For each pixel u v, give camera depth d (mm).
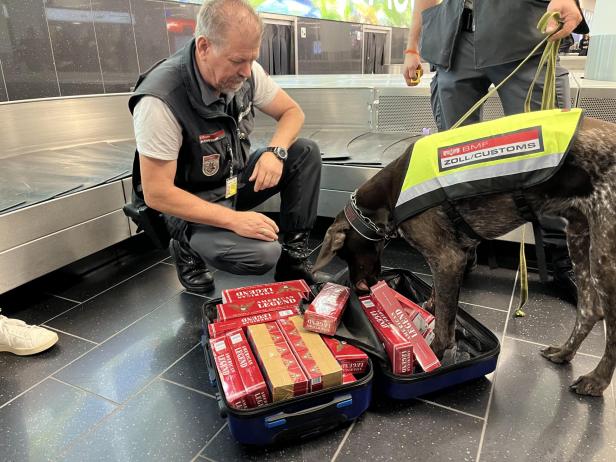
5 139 2691
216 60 1435
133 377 1558
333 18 6680
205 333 1579
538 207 1310
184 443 1283
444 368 1348
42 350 1684
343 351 1350
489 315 1847
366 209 1530
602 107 2459
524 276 1594
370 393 1312
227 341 1391
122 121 3244
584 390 1396
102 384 1527
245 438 1198
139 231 2350
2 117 2660
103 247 2205
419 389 1350
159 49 3799
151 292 2117
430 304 1690
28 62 2875
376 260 1601
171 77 1536
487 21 1745
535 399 1396
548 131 1233
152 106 1497
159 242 1918
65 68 3096
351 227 1542
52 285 2195
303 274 2072
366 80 3760
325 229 2809
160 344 1731
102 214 2172
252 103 1887
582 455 1199
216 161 1699
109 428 1343
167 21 3830
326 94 3223
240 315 1511
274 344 1355
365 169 2348
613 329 1297
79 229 2082
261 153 1999
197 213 1616
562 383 1457
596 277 1260
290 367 1253
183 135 1605
